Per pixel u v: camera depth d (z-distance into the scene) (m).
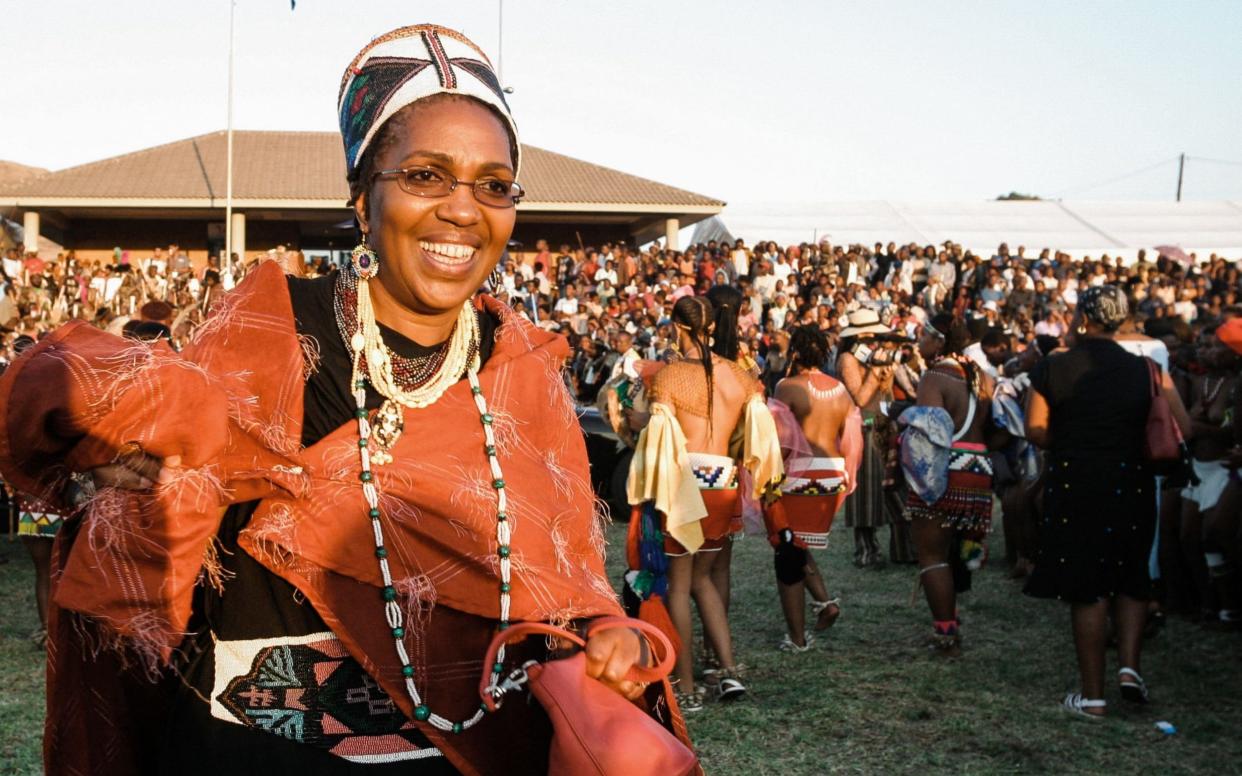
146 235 33.66
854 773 4.64
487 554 1.89
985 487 6.38
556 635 1.89
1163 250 26.41
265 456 1.83
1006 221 34.28
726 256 27.33
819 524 6.54
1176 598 7.61
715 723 5.25
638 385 6.68
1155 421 5.29
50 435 1.64
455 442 1.94
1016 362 9.74
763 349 19.97
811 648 6.56
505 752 1.94
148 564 1.71
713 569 5.92
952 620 6.38
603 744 1.80
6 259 26.53
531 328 2.17
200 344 1.86
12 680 5.75
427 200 1.90
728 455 5.66
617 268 27.34
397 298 1.97
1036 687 5.80
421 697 1.87
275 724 1.85
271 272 1.92
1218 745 4.95
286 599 1.87
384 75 1.95
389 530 1.87
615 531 10.18
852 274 26.78
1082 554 5.30
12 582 8.05
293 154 34.91
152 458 1.71
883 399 9.62
